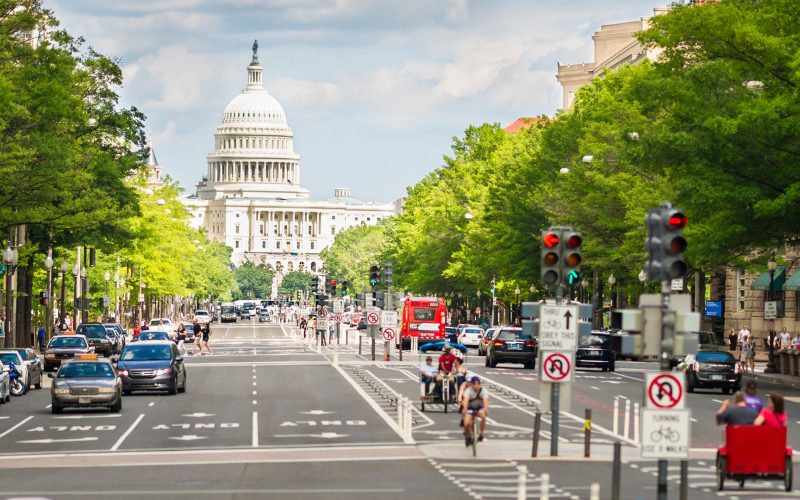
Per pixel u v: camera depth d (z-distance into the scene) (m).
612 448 50.50
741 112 78.56
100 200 98.38
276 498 37.09
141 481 41.22
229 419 63.72
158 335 111.25
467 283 189.12
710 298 156.12
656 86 82.94
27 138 85.25
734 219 81.06
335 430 58.16
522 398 75.06
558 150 138.75
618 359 133.50
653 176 111.88
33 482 41.22
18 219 92.81
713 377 80.94
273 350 154.38
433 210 194.00
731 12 80.94
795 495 37.78
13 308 127.75
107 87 121.50
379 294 191.25
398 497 37.31
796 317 129.12
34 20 86.62
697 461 46.94
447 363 67.31
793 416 65.81
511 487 39.56
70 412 68.81
